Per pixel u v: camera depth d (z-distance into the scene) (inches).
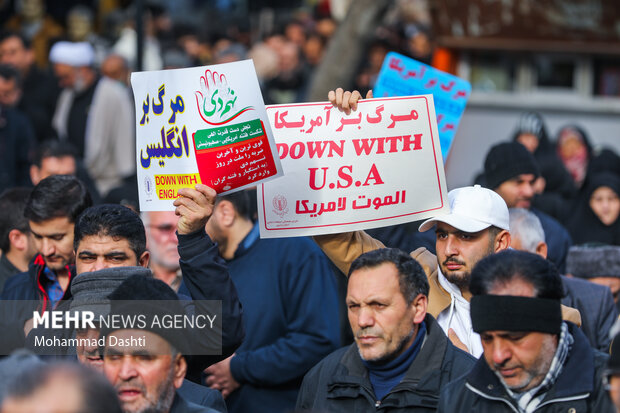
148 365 231.3
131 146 719.1
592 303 363.6
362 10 611.8
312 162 302.0
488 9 759.7
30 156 629.9
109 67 797.9
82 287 265.9
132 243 286.7
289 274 350.0
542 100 782.5
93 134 701.3
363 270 267.0
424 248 334.6
